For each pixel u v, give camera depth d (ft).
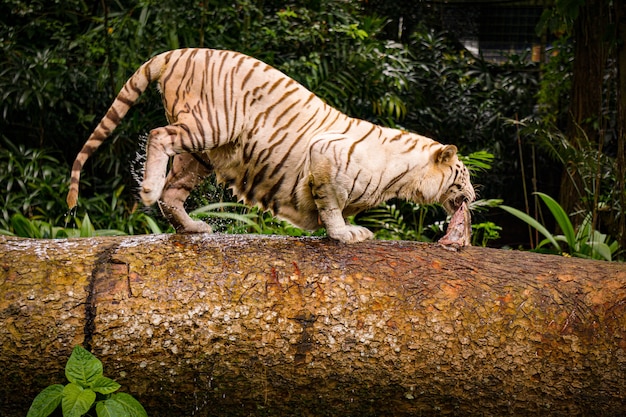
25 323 9.77
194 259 10.53
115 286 10.09
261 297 10.21
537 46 33.17
